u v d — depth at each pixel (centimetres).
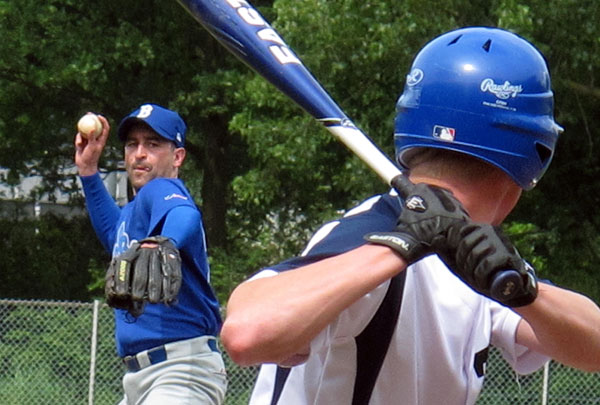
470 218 611
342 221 652
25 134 5150
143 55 4622
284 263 628
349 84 4041
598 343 661
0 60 4588
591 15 3803
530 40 3734
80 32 4594
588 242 4431
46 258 5838
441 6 3844
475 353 699
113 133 5188
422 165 652
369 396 648
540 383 3753
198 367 1617
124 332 1633
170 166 1792
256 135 4147
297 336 579
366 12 3903
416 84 650
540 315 645
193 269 1612
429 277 667
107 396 3809
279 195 4622
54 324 3869
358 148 695
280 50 735
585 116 4166
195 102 4769
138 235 1644
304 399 661
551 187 4494
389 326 638
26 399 3831
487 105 633
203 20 754
